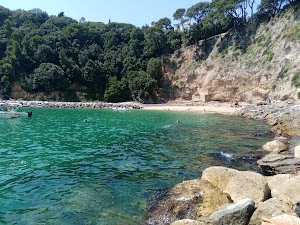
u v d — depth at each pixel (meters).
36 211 11.48
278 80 65.19
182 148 23.72
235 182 11.93
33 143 24.33
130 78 88.50
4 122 38.03
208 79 81.25
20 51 86.50
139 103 80.38
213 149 23.27
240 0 83.62
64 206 12.00
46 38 93.38
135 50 96.12
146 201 12.62
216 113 56.88
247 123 40.25
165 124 39.53
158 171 17.19
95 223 10.65
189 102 81.44
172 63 91.31
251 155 20.73
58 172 16.59
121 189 14.04
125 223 10.73
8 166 17.44
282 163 15.54
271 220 8.52
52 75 83.94
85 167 17.77
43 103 74.00
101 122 40.81
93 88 89.88
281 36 70.44
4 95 81.06
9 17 109.06
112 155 21.05
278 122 34.72
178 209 11.17
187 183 13.10
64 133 30.03
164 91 88.38
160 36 94.56
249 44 78.31
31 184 14.48
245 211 9.49
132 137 28.75
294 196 10.46
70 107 73.19
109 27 112.62
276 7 79.50
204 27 88.88
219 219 9.51
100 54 98.19
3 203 12.12
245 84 73.25
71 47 95.38
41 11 127.94
